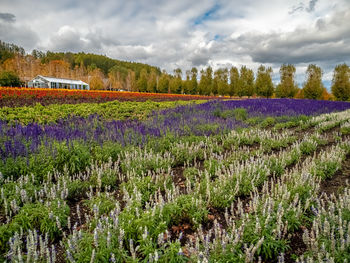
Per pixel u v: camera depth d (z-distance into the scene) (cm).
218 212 404
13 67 8525
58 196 404
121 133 809
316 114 1552
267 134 896
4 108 1241
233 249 273
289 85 5062
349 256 260
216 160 604
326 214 337
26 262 243
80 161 555
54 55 15238
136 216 337
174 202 369
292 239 331
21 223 317
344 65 4356
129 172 543
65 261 283
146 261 263
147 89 6981
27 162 487
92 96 2575
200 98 3778
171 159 643
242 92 5934
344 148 758
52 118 1073
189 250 269
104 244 271
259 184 504
